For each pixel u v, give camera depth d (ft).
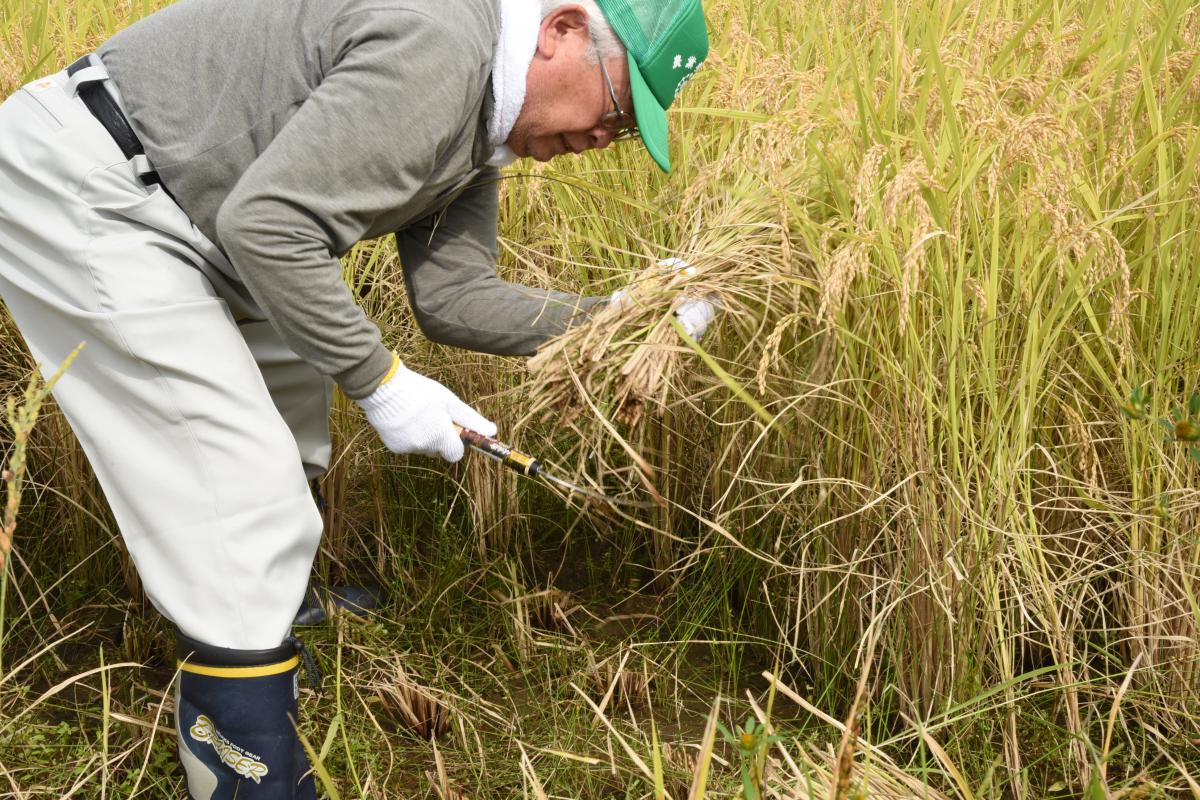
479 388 9.69
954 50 8.56
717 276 7.29
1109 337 7.13
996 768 7.11
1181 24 9.84
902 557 7.39
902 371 6.84
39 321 6.34
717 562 9.01
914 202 6.52
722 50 10.09
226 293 6.52
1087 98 7.87
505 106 6.28
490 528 9.86
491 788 7.36
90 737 7.73
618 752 7.60
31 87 6.26
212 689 6.08
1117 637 7.80
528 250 9.54
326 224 5.74
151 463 6.11
